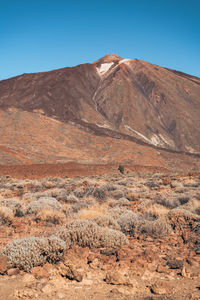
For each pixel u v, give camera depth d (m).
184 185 24.39
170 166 121.00
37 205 13.04
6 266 5.55
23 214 12.27
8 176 48.28
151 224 8.72
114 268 5.65
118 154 124.44
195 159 145.12
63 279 5.10
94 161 107.94
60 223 10.32
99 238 7.13
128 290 4.64
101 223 8.84
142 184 26.39
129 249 6.91
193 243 7.59
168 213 10.39
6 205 13.18
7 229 9.53
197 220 9.74
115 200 16.23
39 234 8.75
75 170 66.19
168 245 7.54
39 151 113.62
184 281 5.04
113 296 4.38
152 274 5.39
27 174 56.03
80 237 7.11
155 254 6.29
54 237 6.39
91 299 4.28
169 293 4.46
